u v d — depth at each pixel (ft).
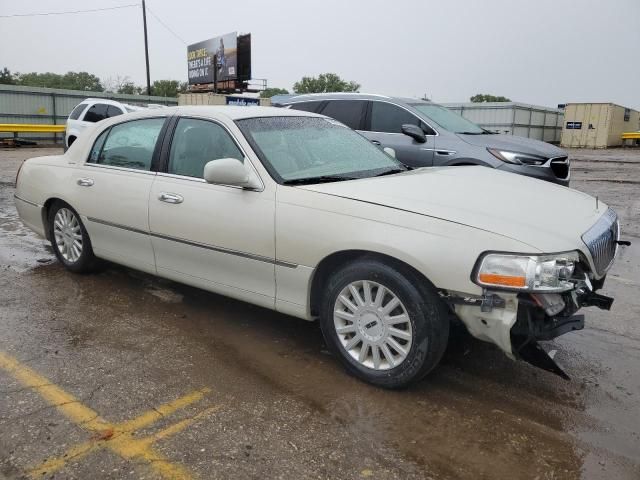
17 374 11.62
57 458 8.96
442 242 10.19
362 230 10.94
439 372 12.15
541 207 11.57
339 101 29.66
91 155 16.83
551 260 9.75
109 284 17.37
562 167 25.55
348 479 8.68
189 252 13.87
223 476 8.65
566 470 9.04
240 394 11.08
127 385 11.30
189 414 10.31
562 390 11.55
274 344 13.41
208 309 15.51
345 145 14.97
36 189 18.30
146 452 9.16
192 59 164.55
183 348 13.08
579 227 11.05
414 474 8.84
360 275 11.14
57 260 19.89
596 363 12.81
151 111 15.67
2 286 17.07
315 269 11.73
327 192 11.75
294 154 13.52
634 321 15.33
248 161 12.89
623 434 10.07
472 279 9.91
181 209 13.76
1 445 9.27
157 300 16.11
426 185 12.32
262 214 12.29
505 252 9.77
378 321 11.19
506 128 110.63
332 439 9.67
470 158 25.27
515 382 11.82
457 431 10.02
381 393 11.23
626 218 30.40
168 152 14.62
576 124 108.88
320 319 12.10
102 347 13.03
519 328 9.98
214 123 13.94
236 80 146.10
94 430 9.73
